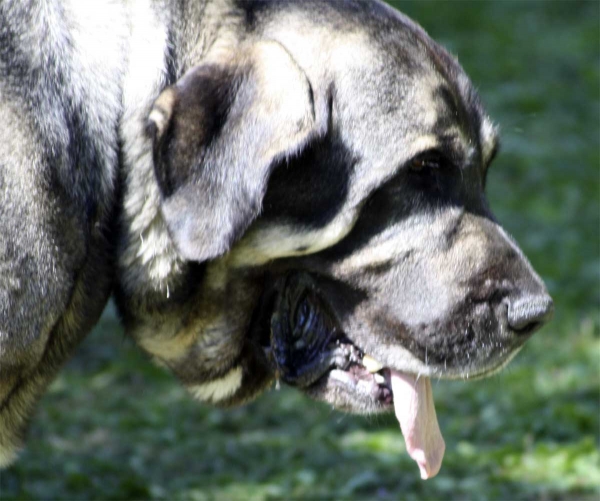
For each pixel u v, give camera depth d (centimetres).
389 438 1389
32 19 762
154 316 832
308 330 844
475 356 809
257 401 1523
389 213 791
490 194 2320
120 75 777
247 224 726
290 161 762
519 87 2877
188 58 785
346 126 775
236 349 855
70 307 791
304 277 821
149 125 741
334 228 784
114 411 1470
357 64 779
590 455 1323
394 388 825
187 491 1225
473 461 1317
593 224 2192
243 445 1366
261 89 740
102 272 799
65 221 757
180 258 796
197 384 880
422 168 795
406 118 780
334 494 1225
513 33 3328
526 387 1533
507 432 1401
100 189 775
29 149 740
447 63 830
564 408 1435
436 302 795
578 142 2622
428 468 834
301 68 759
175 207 735
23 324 748
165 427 1419
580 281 1930
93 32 776
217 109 744
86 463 1266
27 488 1191
